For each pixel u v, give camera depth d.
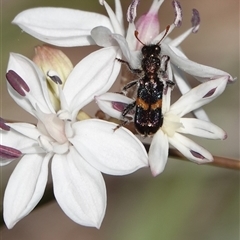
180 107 0.14
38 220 0.21
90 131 0.14
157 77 0.14
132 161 0.13
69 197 0.14
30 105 0.14
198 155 0.14
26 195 0.14
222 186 0.19
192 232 0.19
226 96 0.20
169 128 0.14
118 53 0.14
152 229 0.19
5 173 0.19
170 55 0.14
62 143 0.14
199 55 0.22
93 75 0.14
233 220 0.19
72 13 0.15
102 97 0.14
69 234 0.21
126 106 0.14
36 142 0.14
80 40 0.15
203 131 0.14
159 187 0.19
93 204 0.13
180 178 0.19
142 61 0.14
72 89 0.14
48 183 0.16
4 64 0.19
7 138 0.14
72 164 0.14
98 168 0.14
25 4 0.19
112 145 0.14
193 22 0.15
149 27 0.15
